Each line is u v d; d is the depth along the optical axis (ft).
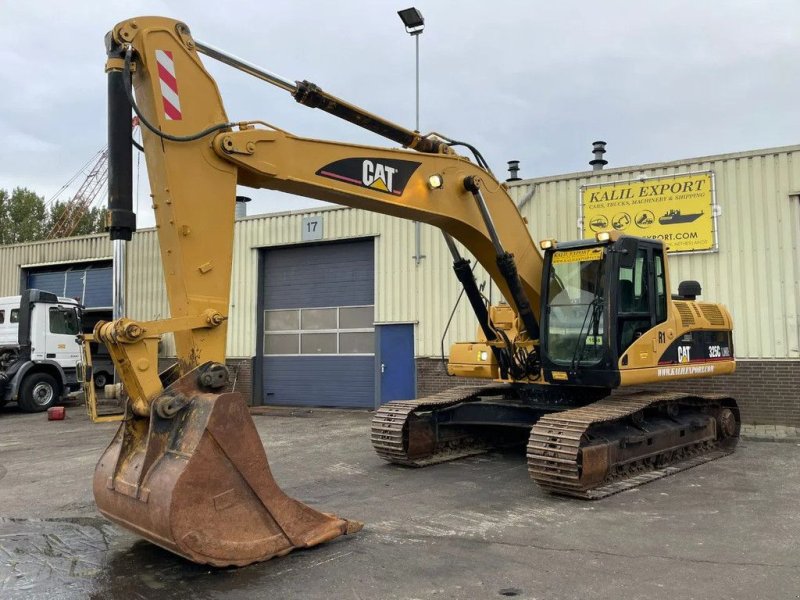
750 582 15.65
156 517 15.44
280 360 62.08
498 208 27.78
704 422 32.09
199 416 16.17
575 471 23.32
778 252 41.91
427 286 53.72
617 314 27.09
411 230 54.80
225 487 16.31
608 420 25.32
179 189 17.48
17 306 65.92
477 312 30.17
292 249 62.08
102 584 16.06
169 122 17.57
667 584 15.60
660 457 28.94
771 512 21.88
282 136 19.85
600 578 16.02
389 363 55.47
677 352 30.12
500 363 30.96
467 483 26.81
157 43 17.51
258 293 62.59
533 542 18.86
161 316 67.87
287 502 17.78
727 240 43.24
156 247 69.00
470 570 16.63
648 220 45.44
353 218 57.57
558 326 28.55
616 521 20.97
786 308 41.50
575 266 28.37
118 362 16.52
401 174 23.63
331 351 59.47
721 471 28.63
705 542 18.72
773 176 42.24
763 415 41.75
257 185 20.17
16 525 21.40
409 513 22.12
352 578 16.11
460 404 32.45
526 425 30.32
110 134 16.93
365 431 43.32
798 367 41.06
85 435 44.14
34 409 60.54
